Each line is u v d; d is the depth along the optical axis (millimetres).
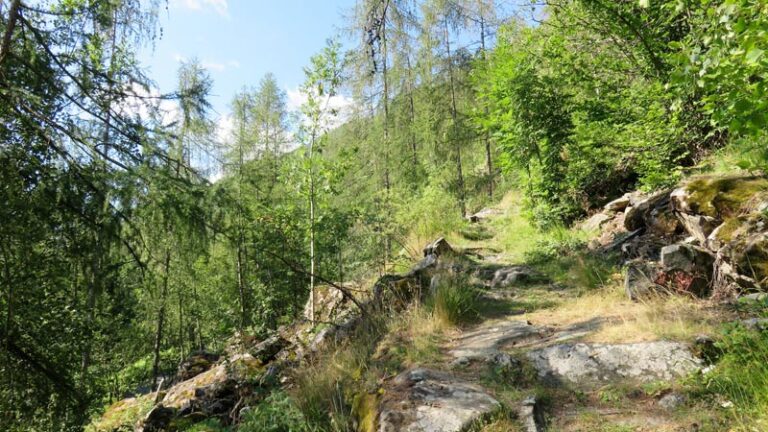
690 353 3455
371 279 9320
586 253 7070
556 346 4043
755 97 3244
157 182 4348
